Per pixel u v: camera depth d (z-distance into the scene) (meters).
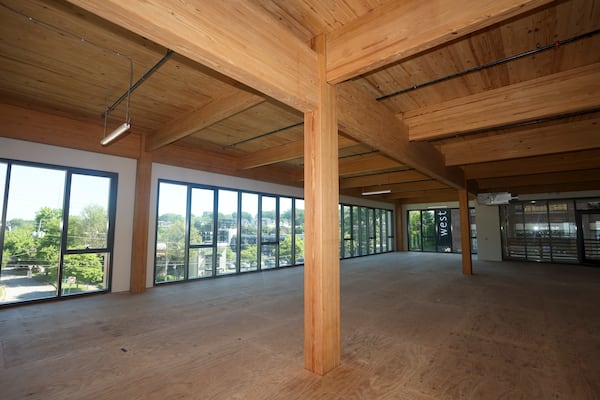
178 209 6.39
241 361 2.61
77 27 2.61
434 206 13.73
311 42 2.66
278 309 4.30
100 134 5.15
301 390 2.14
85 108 4.38
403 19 2.13
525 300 4.86
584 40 2.54
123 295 5.15
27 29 2.63
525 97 3.26
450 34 1.93
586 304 4.60
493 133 5.05
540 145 4.75
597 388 2.18
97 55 3.03
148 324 3.61
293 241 9.16
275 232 8.59
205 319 3.82
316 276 2.45
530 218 10.40
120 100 4.02
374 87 3.31
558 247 9.88
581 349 2.87
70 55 3.03
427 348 2.90
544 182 8.48
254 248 7.96
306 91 2.42
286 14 2.31
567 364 2.56
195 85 3.61
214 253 7.00
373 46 2.28
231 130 5.23
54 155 4.75
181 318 3.86
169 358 2.67
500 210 10.88
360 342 3.04
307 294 2.49
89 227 5.14
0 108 4.22
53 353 2.77
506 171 7.11
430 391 2.13
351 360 2.62
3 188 4.32
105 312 4.12
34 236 4.59
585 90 2.95
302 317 3.92
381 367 2.50
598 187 8.84
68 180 4.93
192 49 1.71
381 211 13.63
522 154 4.90
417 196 12.76
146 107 4.29
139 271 5.45
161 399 2.04
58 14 2.45
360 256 11.87
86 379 2.30
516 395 2.09
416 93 3.53
